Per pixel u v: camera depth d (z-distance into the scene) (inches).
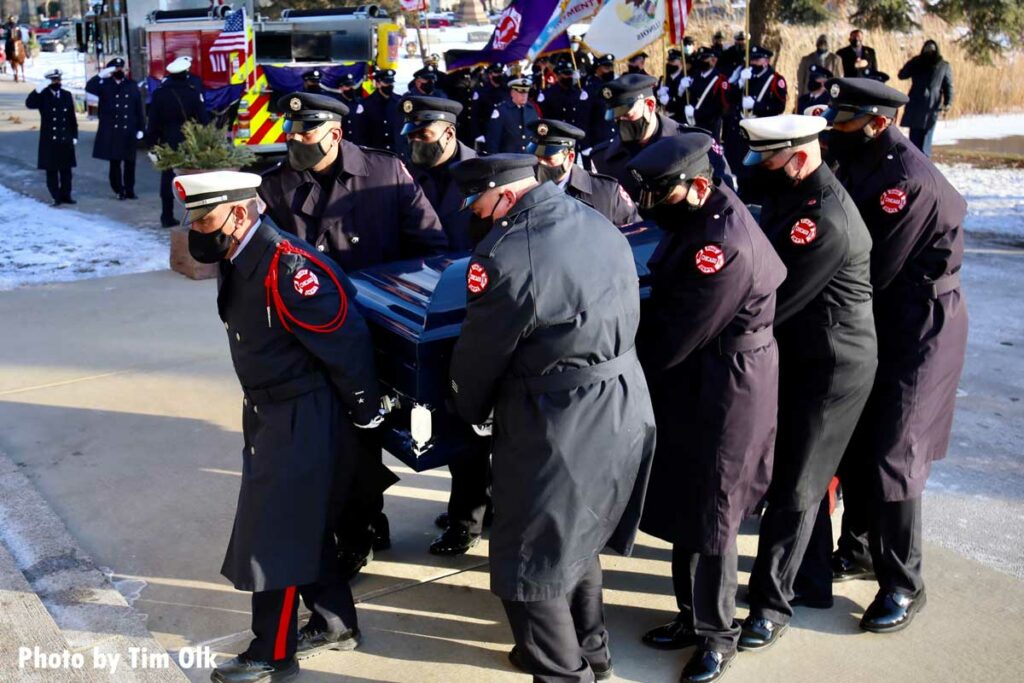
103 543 152.6
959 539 155.8
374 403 117.8
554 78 510.6
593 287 102.0
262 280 111.1
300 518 114.9
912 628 132.0
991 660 125.0
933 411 132.3
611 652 128.0
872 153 132.3
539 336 101.9
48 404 207.0
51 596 135.2
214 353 239.6
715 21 796.0
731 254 110.8
